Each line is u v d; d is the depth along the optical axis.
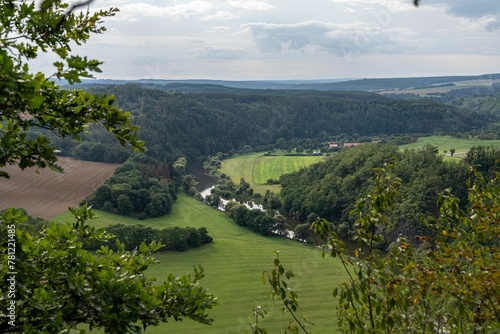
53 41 3.74
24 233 3.76
